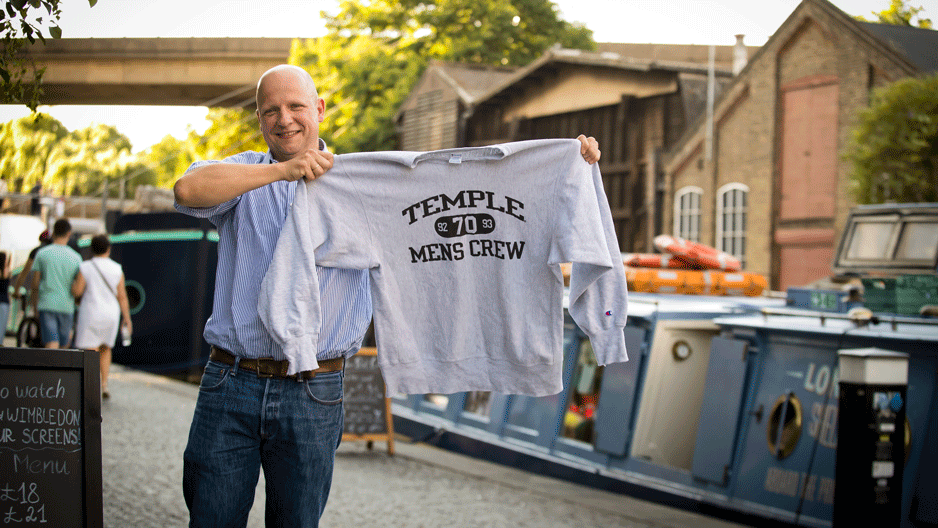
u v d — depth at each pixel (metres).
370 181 3.33
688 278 8.47
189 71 41.75
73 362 3.60
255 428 3.18
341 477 7.84
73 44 39.69
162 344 14.40
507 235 3.40
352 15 28.16
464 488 7.59
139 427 9.41
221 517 3.19
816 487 5.89
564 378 8.16
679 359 7.43
